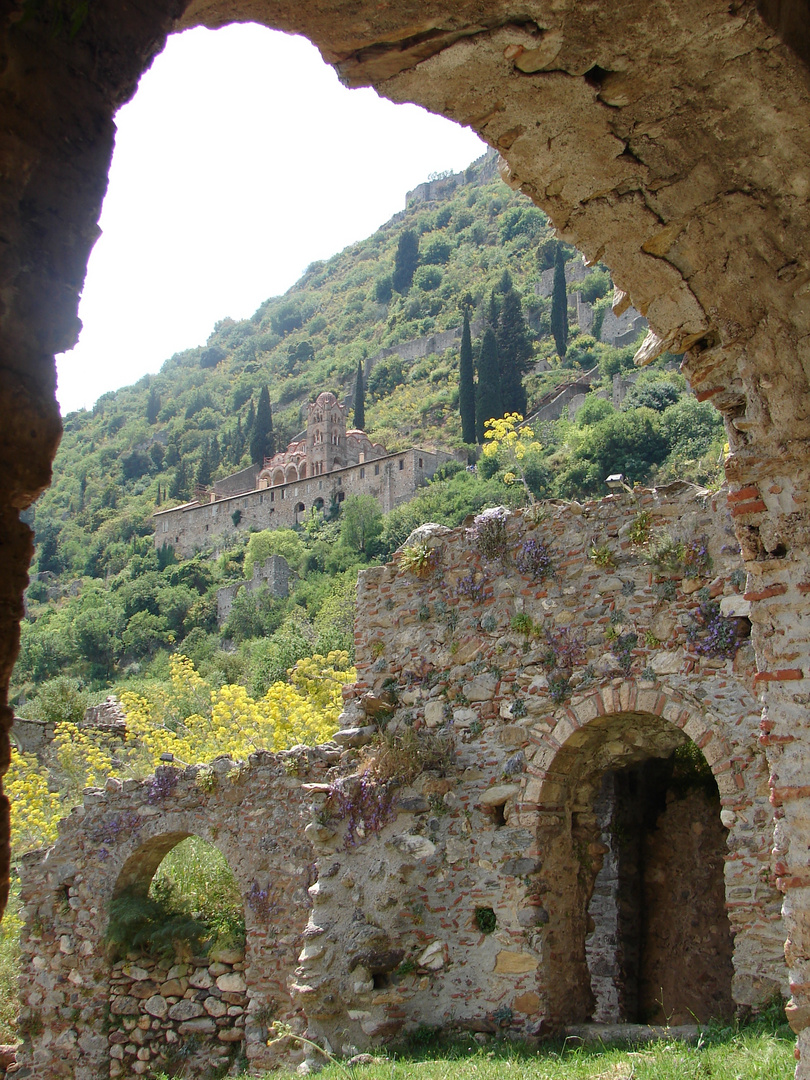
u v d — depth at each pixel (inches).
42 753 1061.8
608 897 504.4
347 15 182.5
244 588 3267.7
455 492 3043.8
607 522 464.1
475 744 479.8
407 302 6446.9
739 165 220.2
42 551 5083.7
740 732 403.9
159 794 614.5
